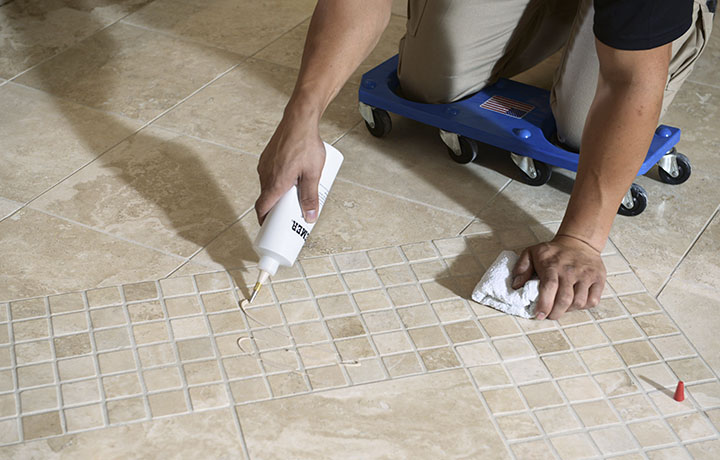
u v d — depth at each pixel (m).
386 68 1.80
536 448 1.08
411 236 1.47
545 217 1.54
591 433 1.11
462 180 1.64
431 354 1.22
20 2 2.31
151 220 1.48
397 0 2.42
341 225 1.49
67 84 1.93
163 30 2.19
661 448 1.09
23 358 1.19
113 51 2.08
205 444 1.07
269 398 1.14
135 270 1.36
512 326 1.28
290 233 1.25
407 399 1.15
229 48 2.11
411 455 1.07
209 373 1.17
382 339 1.24
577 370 1.20
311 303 1.30
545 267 1.30
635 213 1.53
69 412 1.11
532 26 1.73
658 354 1.24
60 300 1.29
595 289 1.29
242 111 1.84
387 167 1.67
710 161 1.72
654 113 1.25
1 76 1.95
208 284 1.34
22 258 1.38
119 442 1.07
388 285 1.35
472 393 1.16
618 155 1.28
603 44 1.21
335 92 1.28
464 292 1.34
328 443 1.08
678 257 1.44
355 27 1.26
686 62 1.50
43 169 1.62
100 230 1.45
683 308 1.33
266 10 2.32
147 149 1.69
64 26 2.19
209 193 1.56
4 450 1.05
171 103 1.86
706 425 1.12
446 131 1.64
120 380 1.16
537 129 1.59
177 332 1.24
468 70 1.65
